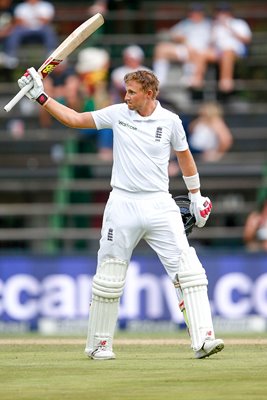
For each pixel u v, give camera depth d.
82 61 57.34
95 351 25.34
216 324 47.53
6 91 60.66
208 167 57.44
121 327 47.44
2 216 59.59
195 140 57.50
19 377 21.22
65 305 47.84
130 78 24.56
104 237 25.19
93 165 57.94
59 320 47.78
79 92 57.47
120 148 24.88
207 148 57.47
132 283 47.53
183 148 25.27
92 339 25.45
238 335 39.75
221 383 19.83
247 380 20.30
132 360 24.95
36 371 22.41
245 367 22.81
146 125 24.72
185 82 58.44
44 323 47.78
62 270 48.00
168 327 47.31
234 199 58.44
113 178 25.09
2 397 18.09
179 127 24.98
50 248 56.03
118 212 24.89
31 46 60.69
